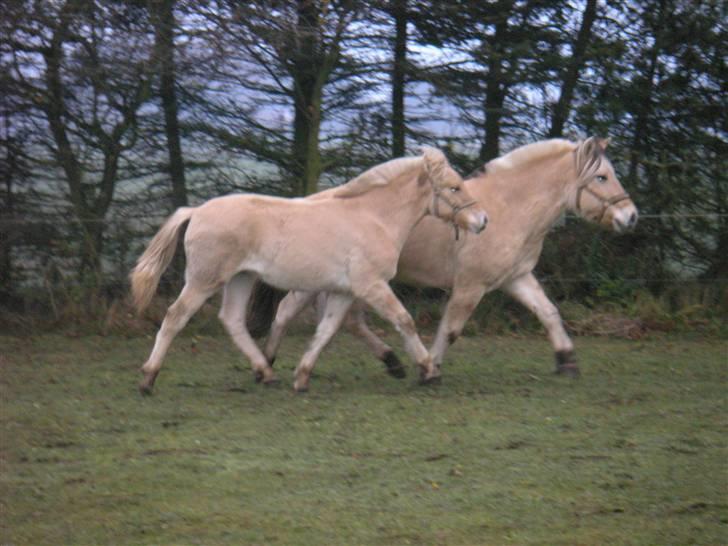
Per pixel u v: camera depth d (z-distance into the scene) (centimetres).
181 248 1594
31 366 1235
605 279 1678
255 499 691
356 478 740
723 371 1245
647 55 1766
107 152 1653
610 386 1124
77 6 1493
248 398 1029
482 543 611
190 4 1540
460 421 923
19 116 1616
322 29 1570
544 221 1141
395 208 1043
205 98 1689
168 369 1223
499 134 1798
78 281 1572
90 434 870
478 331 1572
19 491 705
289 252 1010
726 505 684
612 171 1138
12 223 1552
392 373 1164
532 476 748
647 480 740
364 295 1035
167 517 654
